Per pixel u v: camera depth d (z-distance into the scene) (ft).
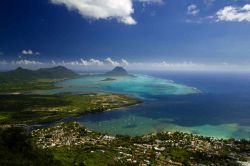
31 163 392.06
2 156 382.22
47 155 445.78
